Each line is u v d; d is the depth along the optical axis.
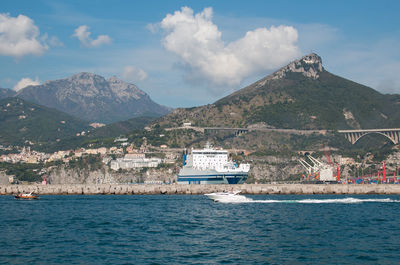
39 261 67.19
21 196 197.62
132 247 77.81
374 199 184.38
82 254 72.00
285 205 155.25
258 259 68.81
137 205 159.00
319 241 83.31
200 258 69.50
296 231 95.31
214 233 93.12
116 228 100.31
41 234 91.62
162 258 69.44
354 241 83.06
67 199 193.88
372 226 101.88
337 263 65.94
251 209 141.25
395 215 122.69
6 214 129.75
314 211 134.00
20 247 77.69
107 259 68.62
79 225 105.19
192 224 106.94
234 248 77.12
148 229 98.75
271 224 106.31
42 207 152.62
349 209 139.12
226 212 133.00
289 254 72.12
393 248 76.19
